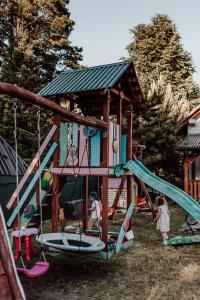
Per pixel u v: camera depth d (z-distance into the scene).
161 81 25.50
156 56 37.56
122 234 9.21
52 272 7.30
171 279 6.94
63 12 29.22
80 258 8.39
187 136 20.64
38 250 9.12
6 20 27.23
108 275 7.16
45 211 13.11
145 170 10.49
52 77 28.16
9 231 8.24
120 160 9.54
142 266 7.82
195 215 9.54
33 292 6.17
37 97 5.17
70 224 13.09
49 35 28.64
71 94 9.13
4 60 21.89
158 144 22.23
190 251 9.36
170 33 38.31
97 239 7.73
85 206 10.60
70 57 29.22
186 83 35.09
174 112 24.16
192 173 20.86
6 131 19.14
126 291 6.21
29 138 19.52
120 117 9.66
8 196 11.00
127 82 10.10
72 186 15.93
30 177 11.71
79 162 8.88
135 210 16.05
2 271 2.92
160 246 9.88
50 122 21.66
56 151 9.18
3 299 2.88
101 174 8.59
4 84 4.39
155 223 13.95
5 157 11.77
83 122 7.08
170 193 9.97
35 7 27.28
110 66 9.88
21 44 21.47
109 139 8.84
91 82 8.96
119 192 10.80
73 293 6.14
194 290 6.28
